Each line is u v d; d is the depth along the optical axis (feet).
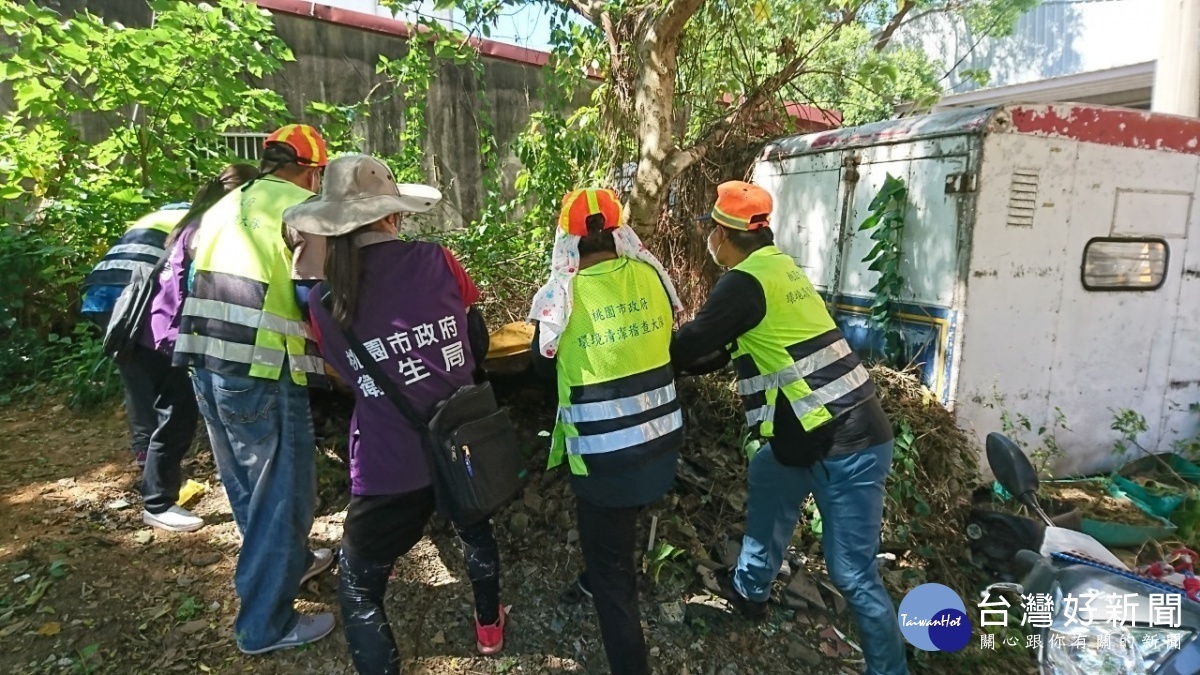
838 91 22.74
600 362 7.29
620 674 7.47
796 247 15.81
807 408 8.21
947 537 11.38
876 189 13.65
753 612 9.59
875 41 27.73
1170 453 14.08
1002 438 8.70
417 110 22.91
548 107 19.44
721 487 11.59
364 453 7.12
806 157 15.34
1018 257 12.19
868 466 8.16
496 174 22.21
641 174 14.73
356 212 6.72
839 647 9.52
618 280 7.47
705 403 12.82
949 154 12.12
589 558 7.61
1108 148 12.52
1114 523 11.47
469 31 17.17
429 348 7.10
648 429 7.34
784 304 8.30
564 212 7.57
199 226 8.77
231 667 8.09
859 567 8.27
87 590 8.99
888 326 13.32
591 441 7.29
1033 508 8.36
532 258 17.11
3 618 8.52
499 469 7.27
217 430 8.07
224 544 10.00
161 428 10.00
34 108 16.46
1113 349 13.37
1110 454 13.79
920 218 12.71
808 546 11.07
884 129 13.52
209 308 7.74
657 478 7.43
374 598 7.32
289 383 7.88
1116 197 12.76
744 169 17.03
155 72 16.62
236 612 8.84
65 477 11.62
